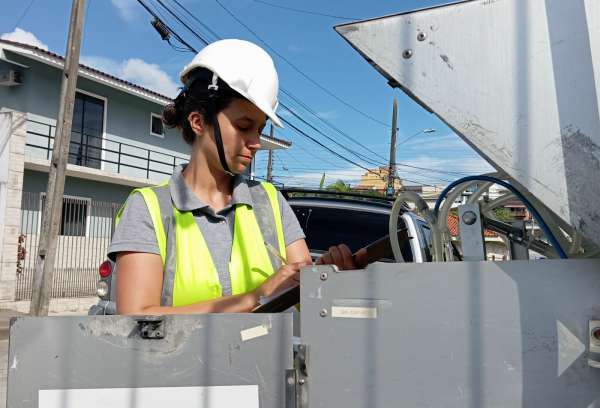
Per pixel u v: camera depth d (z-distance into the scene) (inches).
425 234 136.3
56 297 469.4
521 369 35.1
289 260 61.9
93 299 471.8
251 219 58.2
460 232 41.9
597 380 33.9
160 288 51.7
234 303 47.8
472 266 36.2
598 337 33.9
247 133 54.3
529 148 36.0
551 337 34.7
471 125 37.2
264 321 38.5
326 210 160.2
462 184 47.1
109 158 671.1
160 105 733.9
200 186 56.9
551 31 36.2
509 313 35.5
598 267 34.3
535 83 36.1
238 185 58.4
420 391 36.6
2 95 581.3
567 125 35.3
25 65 576.4
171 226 53.4
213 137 54.2
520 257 59.5
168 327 38.3
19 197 438.3
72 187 628.7
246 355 38.4
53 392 37.6
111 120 673.6
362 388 37.5
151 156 729.6
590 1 35.7
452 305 36.4
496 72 36.9
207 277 52.6
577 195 34.9
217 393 38.3
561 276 34.8
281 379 38.3
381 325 37.4
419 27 38.6
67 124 353.7
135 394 37.9
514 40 36.8
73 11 350.0
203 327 38.5
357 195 168.4
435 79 38.0
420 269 37.0
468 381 35.8
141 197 53.7
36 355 37.7
